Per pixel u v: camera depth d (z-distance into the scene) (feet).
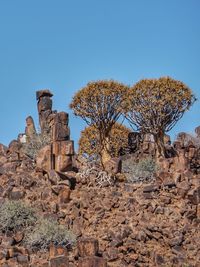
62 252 131.75
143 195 151.12
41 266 128.26
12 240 135.23
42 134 173.37
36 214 142.82
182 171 157.58
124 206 146.92
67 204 146.51
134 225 142.00
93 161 177.58
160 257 134.72
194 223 145.59
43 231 136.15
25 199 147.84
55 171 153.17
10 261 129.90
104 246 136.46
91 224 142.51
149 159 175.94
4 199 147.02
